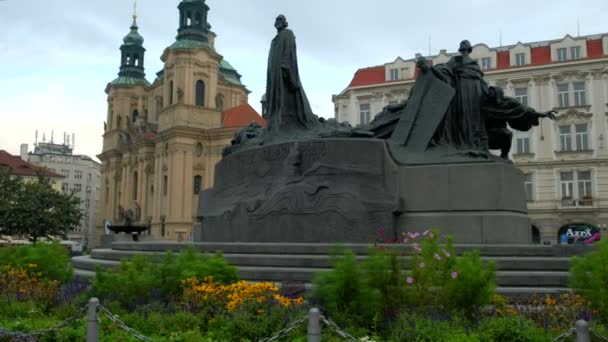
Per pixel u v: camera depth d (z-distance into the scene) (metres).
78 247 64.62
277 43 15.44
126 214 31.08
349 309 6.97
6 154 74.00
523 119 13.62
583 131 42.19
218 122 68.81
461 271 7.21
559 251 10.49
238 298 7.75
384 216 12.27
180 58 67.19
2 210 46.72
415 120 13.38
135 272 8.57
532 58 44.88
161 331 7.01
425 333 6.32
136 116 83.94
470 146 13.24
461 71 13.64
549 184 42.66
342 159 13.09
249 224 13.47
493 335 6.24
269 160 14.11
